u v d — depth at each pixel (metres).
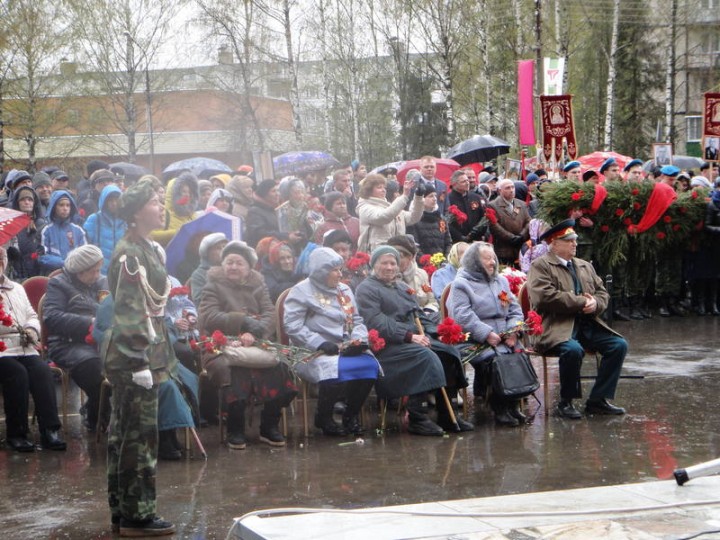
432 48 34.75
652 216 14.37
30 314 8.08
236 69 37.94
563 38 36.09
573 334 9.07
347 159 41.47
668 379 10.45
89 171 13.13
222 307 8.25
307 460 7.41
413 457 7.46
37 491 6.57
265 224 10.34
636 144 44.38
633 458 7.34
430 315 9.49
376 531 5.22
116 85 36.72
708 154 17.39
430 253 11.52
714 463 6.22
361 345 8.15
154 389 5.70
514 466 7.13
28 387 7.76
